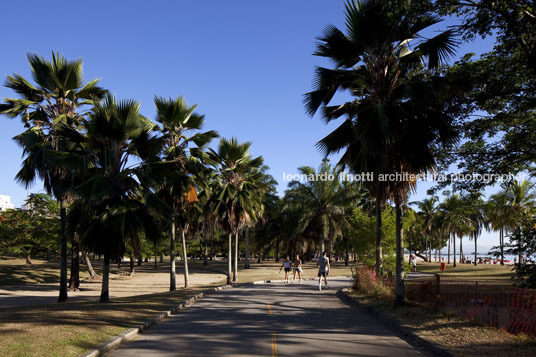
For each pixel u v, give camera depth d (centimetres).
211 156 2970
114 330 895
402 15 1233
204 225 3325
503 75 1278
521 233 1202
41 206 4250
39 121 1991
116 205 1611
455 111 1306
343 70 1420
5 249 4600
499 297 1223
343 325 1065
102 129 1670
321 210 4859
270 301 1677
